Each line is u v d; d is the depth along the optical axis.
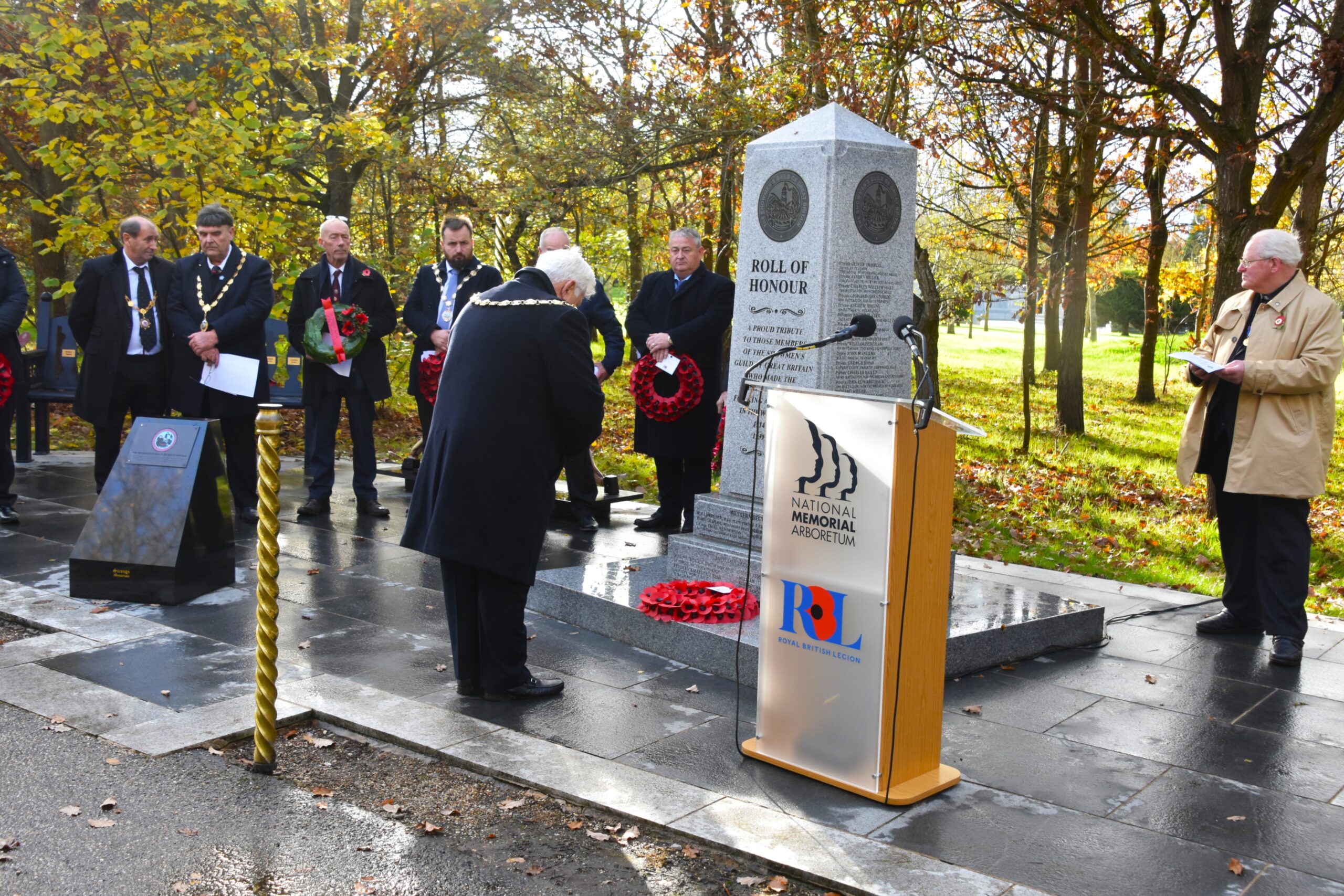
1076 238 16.67
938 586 3.79
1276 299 5.42
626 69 14.07
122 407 8.05
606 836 3.45
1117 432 18.23
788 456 3.86
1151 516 10.32
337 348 7.87
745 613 5.27
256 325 7.86
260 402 7.95
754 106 11.90
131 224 7.82
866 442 3.63
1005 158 13.41
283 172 13.86
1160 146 14.71
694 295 7.62
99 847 3.25
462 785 3.80
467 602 4.54
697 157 13.35
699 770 3.93
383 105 15.69
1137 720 4.60
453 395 4.49
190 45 11.34
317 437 8.21
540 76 15.25
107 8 11.51
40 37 10.81
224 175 11.47
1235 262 9.25
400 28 15.03
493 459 4.39
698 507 6.18
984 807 3.70
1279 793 3.90
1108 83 10.08
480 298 4.60
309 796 3.67
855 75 10.48
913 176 5.90
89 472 9.57
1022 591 6.12
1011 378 28.91
